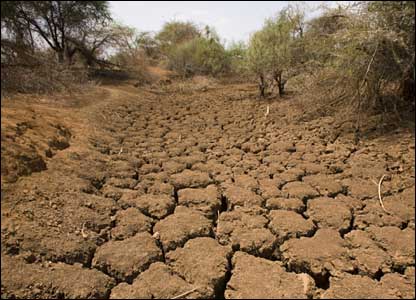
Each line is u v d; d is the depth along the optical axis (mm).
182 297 2283
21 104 6605
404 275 2490
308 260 2617
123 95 11414
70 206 3342
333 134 6047
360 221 3229
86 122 6820
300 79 8562
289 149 5578
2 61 7559
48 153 4492
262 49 9797
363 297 2258
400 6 5270
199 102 10953
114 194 3799
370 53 5516
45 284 2336
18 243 2672
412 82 6043
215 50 16406
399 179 4164
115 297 2281
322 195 3877
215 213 3613
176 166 4840
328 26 8031
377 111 6312
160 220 3328
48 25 13422
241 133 6836
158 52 20703
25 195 3320
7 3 9016
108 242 2875
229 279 2553
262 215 3406
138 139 6406
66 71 9406
